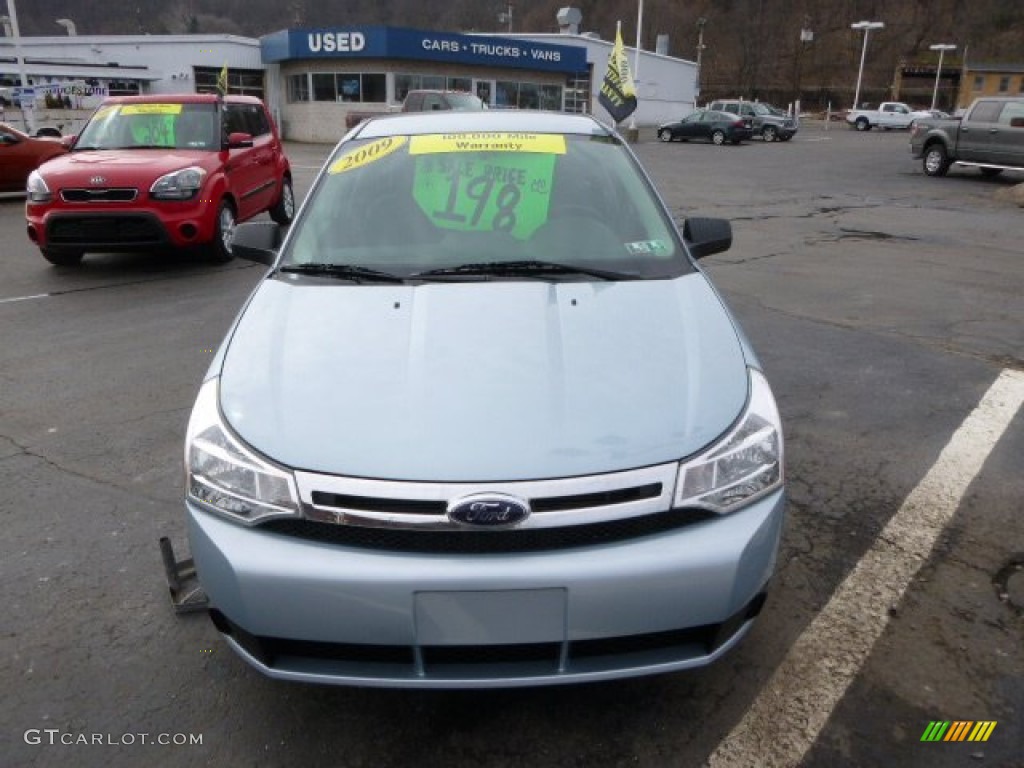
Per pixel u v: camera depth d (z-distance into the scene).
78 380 5.28
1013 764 2.25
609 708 2.47
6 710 2.48
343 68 34.59
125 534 3.44
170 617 2.90
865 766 2.25
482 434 2.18
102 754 2.32
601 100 23.62
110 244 8.08
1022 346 5.99
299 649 2.18
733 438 2.26
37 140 14.88
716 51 98.69
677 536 2.13
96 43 38.34
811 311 6.98
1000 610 2.91
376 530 2.09
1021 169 18.08
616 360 2.47
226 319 6.68
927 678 2.58
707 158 25.36
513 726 2.41
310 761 2.29
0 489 3.82
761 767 2.26
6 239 10.71
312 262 3.18
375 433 2.20
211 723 2.43
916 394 4.98
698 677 2.59
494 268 3.05
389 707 2.48
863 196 15.84
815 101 92.25
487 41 35.75
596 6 99.38
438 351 2.50
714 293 3.02
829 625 2.83
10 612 2.93
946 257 9.56
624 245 3.25
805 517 3.53
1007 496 3.71
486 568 2.04
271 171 10.88
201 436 2.33
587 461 2.12
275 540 2.14
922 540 3.35
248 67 37.28
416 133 3.83
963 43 98.44
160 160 8.36
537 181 3.52
